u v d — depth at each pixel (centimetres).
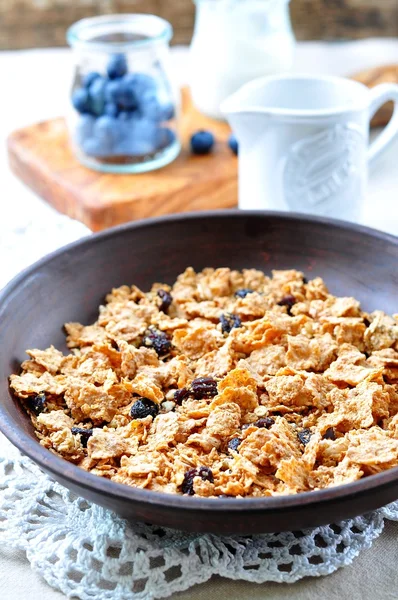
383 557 61
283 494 60
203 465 63
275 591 60
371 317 71
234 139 89
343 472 62
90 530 62
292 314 73
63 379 68
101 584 61
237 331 70
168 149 89
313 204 79
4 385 65
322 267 75
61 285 72
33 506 64
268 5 93
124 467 63
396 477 57
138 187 86
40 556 61
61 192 86
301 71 104
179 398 67
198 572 60
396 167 89
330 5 119
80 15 117
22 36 118
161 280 75
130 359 69
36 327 70
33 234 81
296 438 65
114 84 86
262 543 62
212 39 94
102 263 73
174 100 89
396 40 113
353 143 77
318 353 69
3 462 66
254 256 76
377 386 66
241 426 65
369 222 83
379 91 77
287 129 76
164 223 75
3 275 77
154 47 89
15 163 92
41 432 65
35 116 101
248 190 79
